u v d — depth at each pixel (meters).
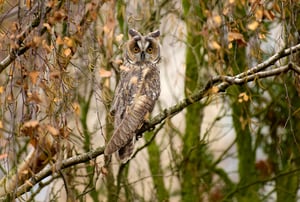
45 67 9.26
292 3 10.14
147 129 11.27
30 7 9.55
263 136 18.45
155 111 17.78
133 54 12.74
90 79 9.63
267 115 17.97
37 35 9.05
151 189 16.94
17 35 9.32
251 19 10.28
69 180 13.45
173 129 16.84
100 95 10.11
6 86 9.45
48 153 9.58
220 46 9.53
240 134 18.09
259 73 10.30
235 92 16.67
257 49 10.20
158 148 17.50
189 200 17.34
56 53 9.26
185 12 15.41
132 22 12.80
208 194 17.48
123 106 11.40
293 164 18.02
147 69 12.41
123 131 10.80
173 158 17.23
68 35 9.34
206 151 18.78
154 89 12.03
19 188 10.74
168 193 17.27
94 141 17.11
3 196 11.24
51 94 9.20
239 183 18.02
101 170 10.75
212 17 9.22
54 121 9.16
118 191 15.61
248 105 17.67
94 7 9.13
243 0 9.66
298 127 17.78
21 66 9.16
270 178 17.03
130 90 11.62
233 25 9.87
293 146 17.94
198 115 17.70
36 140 9.23
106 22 9.03
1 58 10.59
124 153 10.88
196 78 16.48
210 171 17.95
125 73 12.17
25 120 9.23
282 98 17.23
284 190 17.22
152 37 13.08
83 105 15.72
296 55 10.73
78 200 13.75
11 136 9.34
